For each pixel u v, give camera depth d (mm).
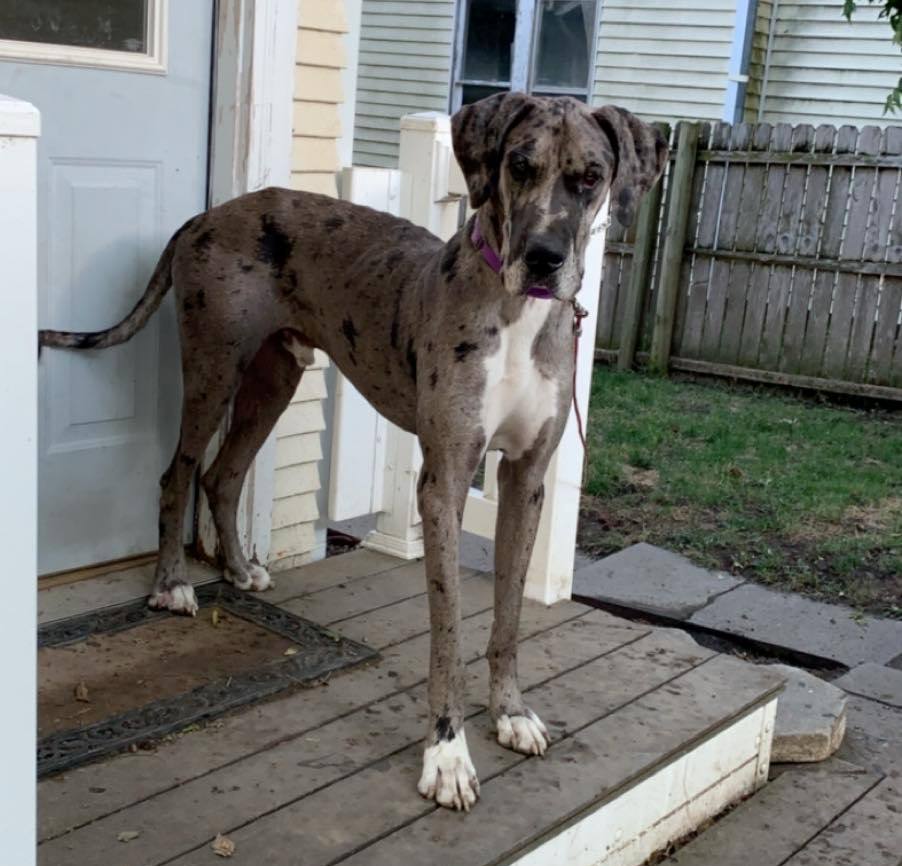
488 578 3889
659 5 9844
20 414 1611
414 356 2789
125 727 2670
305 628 3305
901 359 8000
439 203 3836
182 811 2387
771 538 5520
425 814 2453
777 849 3025
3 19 2984
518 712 2799
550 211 2363
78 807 2371
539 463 2750
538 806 2525
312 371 3781
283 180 3537
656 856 2934
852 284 8102
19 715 1686
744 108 9906
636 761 2760
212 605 3402
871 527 5750
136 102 3271
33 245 1584
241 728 2738
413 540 3979
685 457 6727
